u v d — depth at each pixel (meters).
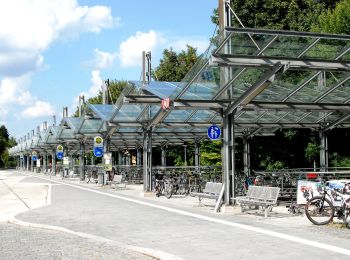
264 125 23.42
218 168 26.86
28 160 82.88
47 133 50.31
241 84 15.12
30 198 21.98
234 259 7.93
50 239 10.51
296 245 8.98
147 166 21.97
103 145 28.38
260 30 12.66
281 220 12.66
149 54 22.39
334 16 29.06
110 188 27.88
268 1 33.09
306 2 34.94
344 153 30.19
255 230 10.91
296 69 13.20
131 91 19.42
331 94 17.28
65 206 17.44
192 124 22.27
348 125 23.28
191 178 22.03
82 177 37.38
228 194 14.77
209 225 11.90
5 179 45.22
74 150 52.41
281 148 32.16
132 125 22.11
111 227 12.05
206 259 7.99
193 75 14.19
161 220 13.04
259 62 12.91
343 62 13.32
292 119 22.92
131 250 9.02
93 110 26.22
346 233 10.34
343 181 12.90
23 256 8.53
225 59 12.71
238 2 33.44
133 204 17.72
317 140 30.41
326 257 7.88
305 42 13.37
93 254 8.64
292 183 17.81
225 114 14.92
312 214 11.73
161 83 19.44
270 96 17.55
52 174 54.03
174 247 9.12
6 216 15.34
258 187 14.25
